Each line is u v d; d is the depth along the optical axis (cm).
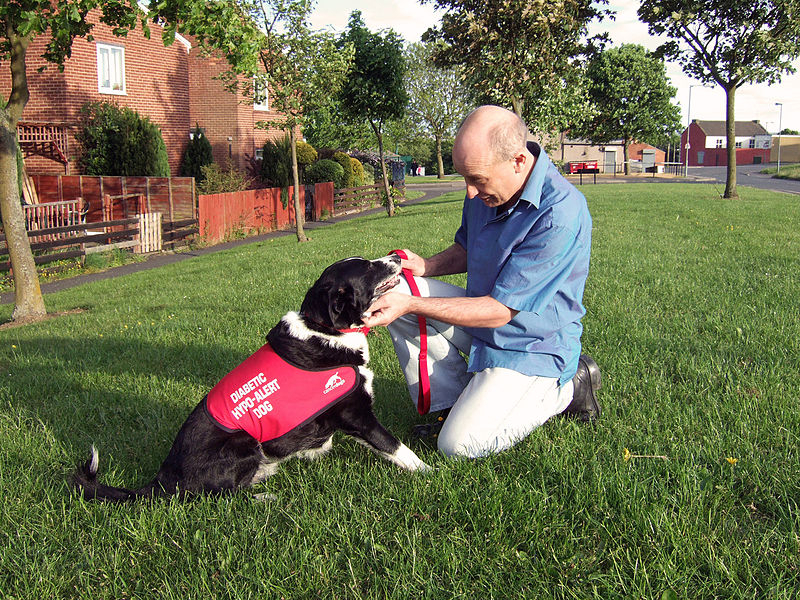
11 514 309
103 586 257
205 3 759
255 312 722
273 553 264
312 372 314
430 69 6119
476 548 258
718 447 322
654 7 2075
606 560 249
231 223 2025
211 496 307
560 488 295
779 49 1984
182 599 244
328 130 2348
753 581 230
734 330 523
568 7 1249
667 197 2270
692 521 262
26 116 1934
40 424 423
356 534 275
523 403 334
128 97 2098
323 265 1062
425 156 7662
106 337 669
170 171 2183
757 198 2205
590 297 678
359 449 364
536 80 1315
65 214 1688
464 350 381
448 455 332
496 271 344
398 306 319
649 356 479
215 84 2495
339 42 2141
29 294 906
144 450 386
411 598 237
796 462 304
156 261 1598
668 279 757
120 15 883
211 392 322
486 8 1261
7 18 840
